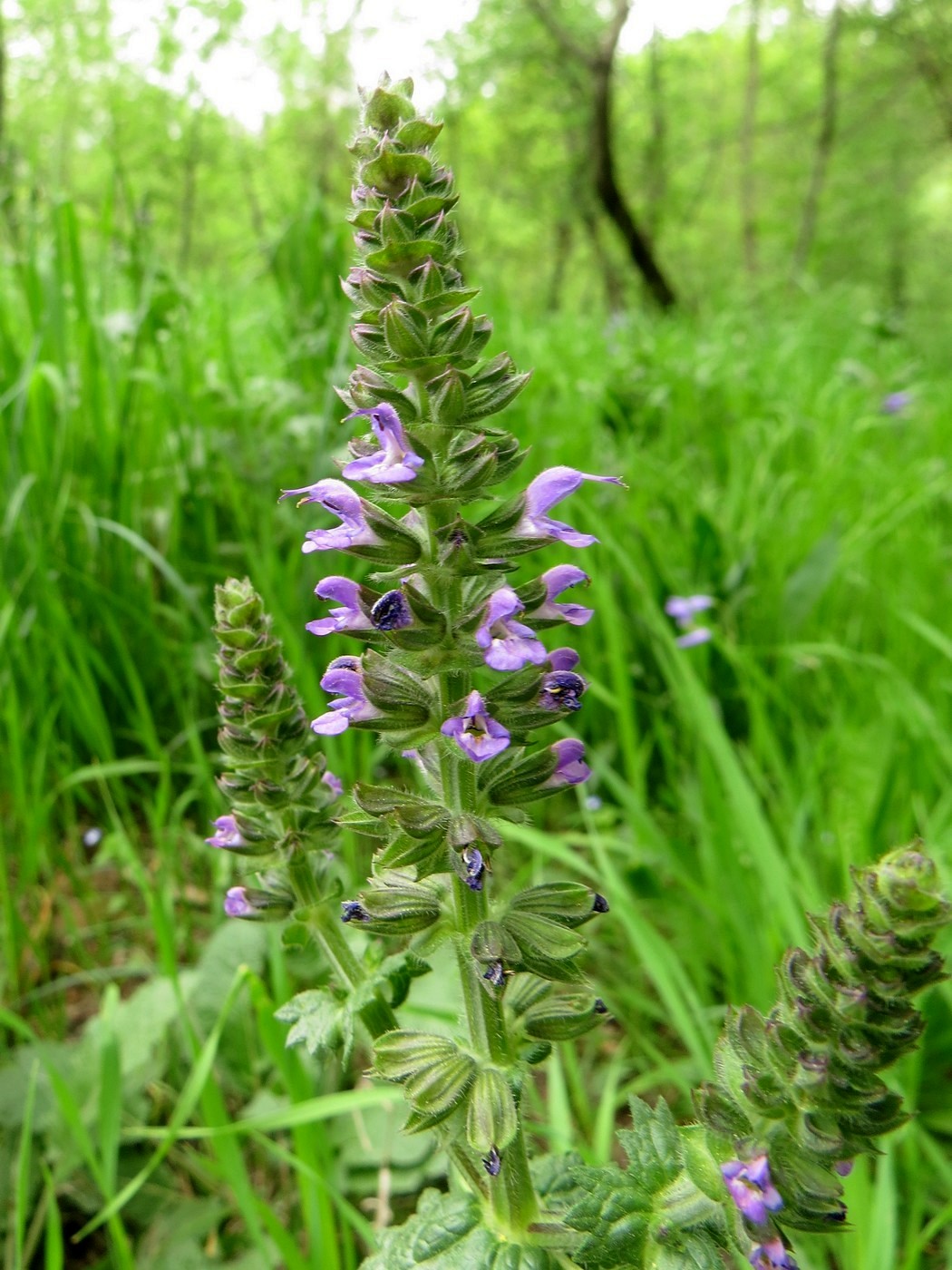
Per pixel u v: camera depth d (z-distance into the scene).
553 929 0.12
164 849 0.25
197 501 0.34
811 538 0.40
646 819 0.25
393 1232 0.13
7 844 0.27
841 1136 0.10
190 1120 0.22
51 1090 0.21
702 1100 0.11
